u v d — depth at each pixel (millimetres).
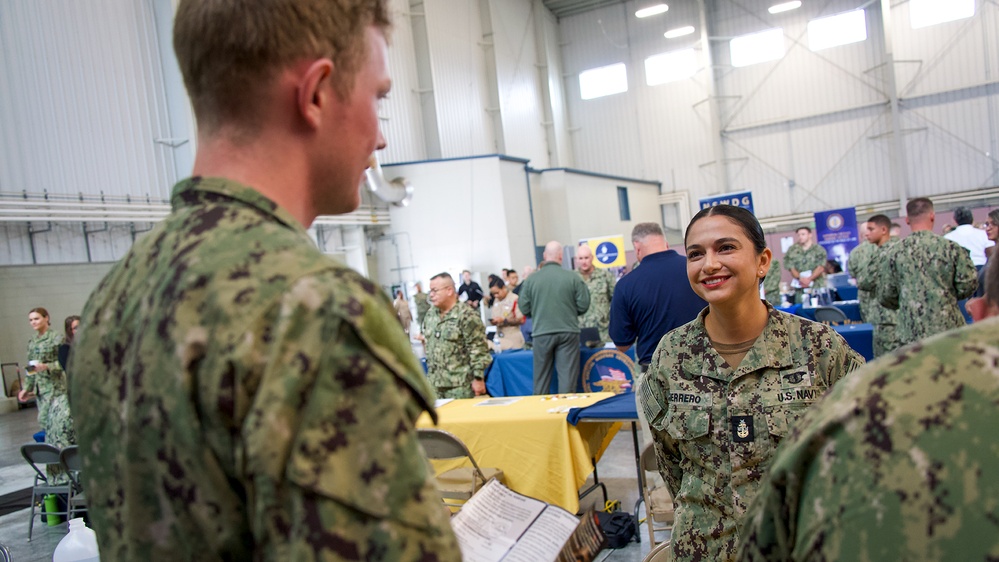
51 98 8992
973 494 463
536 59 19109
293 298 553
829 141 17812
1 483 6141
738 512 1517
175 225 649
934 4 16750
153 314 588
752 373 1561
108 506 603
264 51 640
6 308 9883
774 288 8500
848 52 17516
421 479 546
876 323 4863
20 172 8609
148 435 568
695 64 18875
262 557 529
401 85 14625
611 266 11273
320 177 700
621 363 5305
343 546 505
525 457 3494
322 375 531
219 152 670
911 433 493
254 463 514
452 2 16016
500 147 17047
